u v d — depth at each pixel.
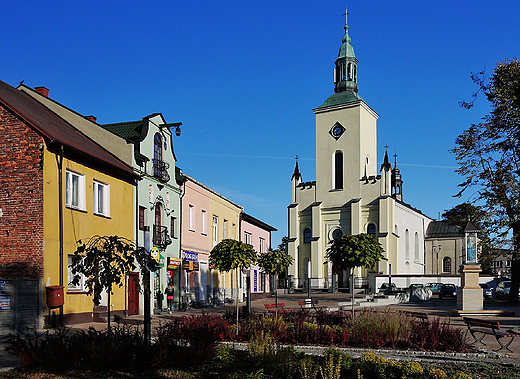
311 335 16.50
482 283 58.47
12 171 20.75
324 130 67.94
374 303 41.94
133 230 27.36
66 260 21.67
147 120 29.41
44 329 19.47
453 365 12.88
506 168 39.53
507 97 39.06
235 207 44.62
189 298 34.09
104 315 23.06
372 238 24.00
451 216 42.09
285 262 32.56
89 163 23.70
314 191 67.56
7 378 10.02
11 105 21.03
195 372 11.12
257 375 10.27
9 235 20.50
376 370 11.20
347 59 69.31
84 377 10.34
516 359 14.47
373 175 69.00
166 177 31.11
